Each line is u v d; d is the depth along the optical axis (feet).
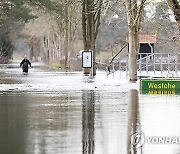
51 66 598.34
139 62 313.94
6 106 142.82
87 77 315.99
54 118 115.34
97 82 260.83
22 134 92.43
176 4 156.56
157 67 375.45
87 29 333.01
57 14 479.82
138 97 172.14
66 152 76.28
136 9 248.73
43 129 98.27
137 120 110.73
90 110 131.23
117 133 93.15
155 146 81.00
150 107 137.69
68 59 524.11
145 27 434.71
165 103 149.38
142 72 336.29
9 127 101.19
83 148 79.30
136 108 135.33
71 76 333.42
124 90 207.41
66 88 220.23
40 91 203.31
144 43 435.94
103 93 191.62
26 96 177.78
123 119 112.57
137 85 234.99
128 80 272.72
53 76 334.44
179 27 157.79
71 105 145.18
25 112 127.65
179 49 314.55
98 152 76.74
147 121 108.99
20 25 611.47
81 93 192.03
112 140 86.07
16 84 245.86
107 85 236.84
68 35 528.63
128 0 246.88
